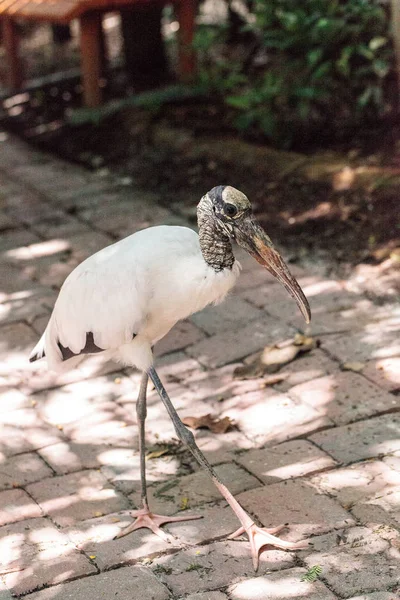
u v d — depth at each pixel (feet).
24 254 41.29
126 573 22.67
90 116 54.80
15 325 35.47
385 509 23.98
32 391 31.32
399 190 41.24
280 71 47.75
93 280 24.00
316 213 42.04
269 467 26.25
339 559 22.38
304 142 48.78
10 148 55.31
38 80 63.26
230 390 30.30
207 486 25.88
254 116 48.75
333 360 31.09
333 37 45.34
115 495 25.91
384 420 27.73
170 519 24.48
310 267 37.91
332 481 25.32
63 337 25.17
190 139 51.16
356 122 49.06
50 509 25.41
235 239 22.67
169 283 23.20
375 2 45.29
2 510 25.39
